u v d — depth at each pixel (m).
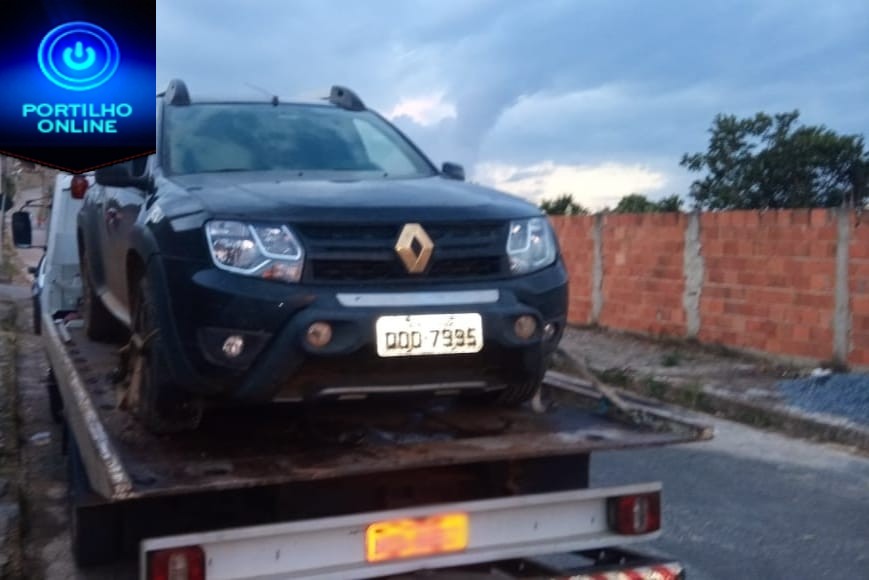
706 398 10.64
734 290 13.07
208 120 5.63
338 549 4.01
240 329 4.13
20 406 10.34
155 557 3.71
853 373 11.17
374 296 4.19
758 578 5.85
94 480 3.97
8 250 31.17
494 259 4.51
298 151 5.57
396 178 5.36
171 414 4.44
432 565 4.14
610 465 8.25
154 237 4.56
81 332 7.40
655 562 4.66
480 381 4.47
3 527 6.57
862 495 7.56
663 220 14.42
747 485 7.77
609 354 13.63
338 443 4.40
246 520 4.30
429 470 4.57
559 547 4.42
